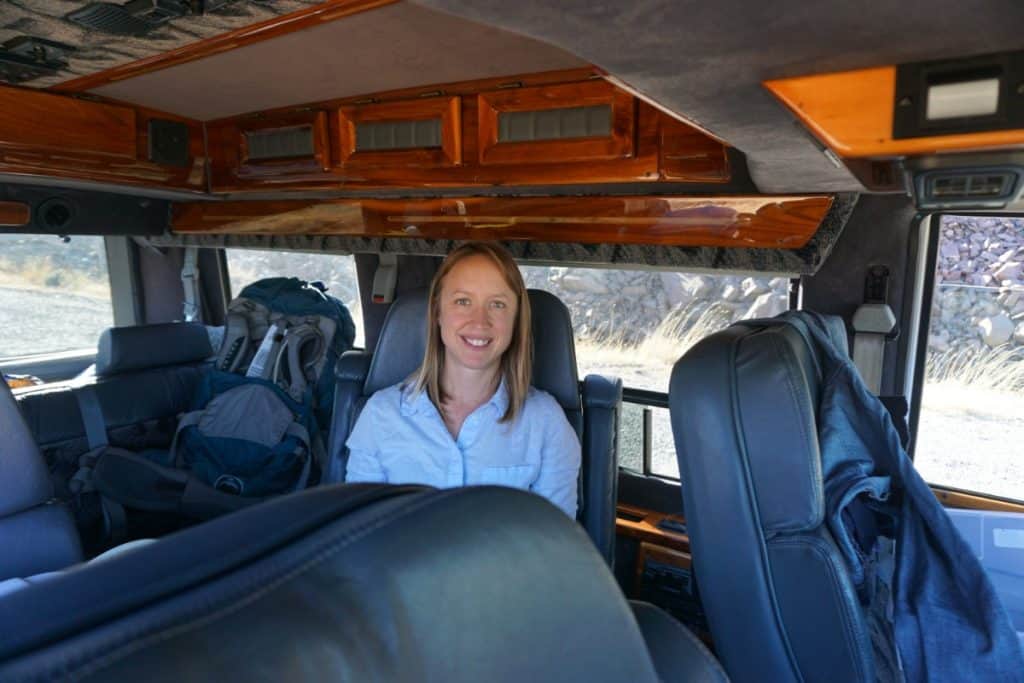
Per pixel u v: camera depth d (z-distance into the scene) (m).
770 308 2.43
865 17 0.76
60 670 0.32
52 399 3.18
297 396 3.34
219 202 3.40
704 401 1.52
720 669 0.93
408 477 1.89
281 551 0.42
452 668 0.45
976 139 0.88
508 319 1.83
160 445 3.59
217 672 0.35
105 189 3.12
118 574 0.38
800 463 1.48
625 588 2.85
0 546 1.83
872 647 1.57
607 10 0.77
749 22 0.79
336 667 0.39
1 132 2.44
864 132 0.95
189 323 3.85
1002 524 1.97
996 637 1.43
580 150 2.24
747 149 1.53
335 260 3.54
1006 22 0.74
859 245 2.20
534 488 1.92
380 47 1.94
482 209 2.63
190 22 1.74
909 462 1.62
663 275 2.59
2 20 1.73
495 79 2.31
